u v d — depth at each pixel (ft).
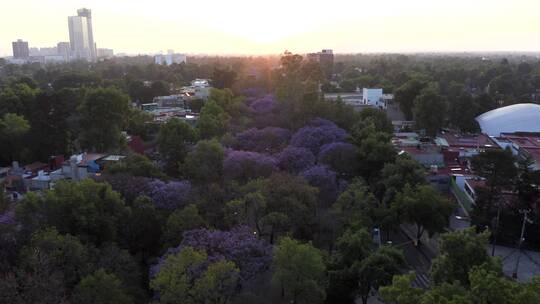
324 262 135.54
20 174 241.76
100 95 279.08
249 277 115.24
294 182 167.32
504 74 528.22
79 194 141.08
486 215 176.96
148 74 645.51
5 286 102.73
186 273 107.04
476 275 89.97
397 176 190.49
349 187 181.27
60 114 276.00
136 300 122.72
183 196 164.76
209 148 197.98
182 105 439.63
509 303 84.38
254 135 242.78
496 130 334.44
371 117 291.79
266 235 152.56
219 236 126.72
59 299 104.78
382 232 185.57
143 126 321.93
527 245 173.17
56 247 121.29
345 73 650.84
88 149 284.61
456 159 259.80
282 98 296.10
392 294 94.58
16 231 133.69
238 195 164.55
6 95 322.96
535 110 339.98
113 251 130.72
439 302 84.64
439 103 313.94
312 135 232.53
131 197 164.86
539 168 222.48
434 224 166.50
